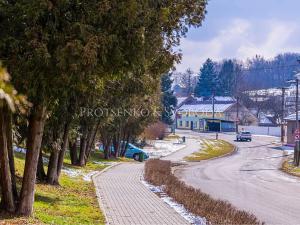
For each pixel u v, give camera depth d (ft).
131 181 77.41
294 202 62.49
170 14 36.45
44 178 64.59
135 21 32.01
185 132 338.13
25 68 30.63
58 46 30.09
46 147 63.00
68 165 97.35
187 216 44.32
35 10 29.37
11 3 30.86
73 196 55.42
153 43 34.22
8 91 15.88
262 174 109.60
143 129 147.95
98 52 30.83
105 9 30.45
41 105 35.19
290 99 406.62
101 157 135.44
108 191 63.05
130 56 32.81
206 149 201.46
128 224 39.73
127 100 89.97
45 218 38.60
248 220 39.58
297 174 109.19
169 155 173.47
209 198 51.44
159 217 43.57
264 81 573.74
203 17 38.91
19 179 57.57
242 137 247.91
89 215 42.93
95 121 83.71
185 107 411.34
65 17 31.04
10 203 38.86
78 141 111.45
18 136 54.60
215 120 348.18
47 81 31.89
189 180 91.20
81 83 32.37
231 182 89.25
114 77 35.22
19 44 30.50
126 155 150.92
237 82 467.52
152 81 73.97
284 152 187.42
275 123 385.70
